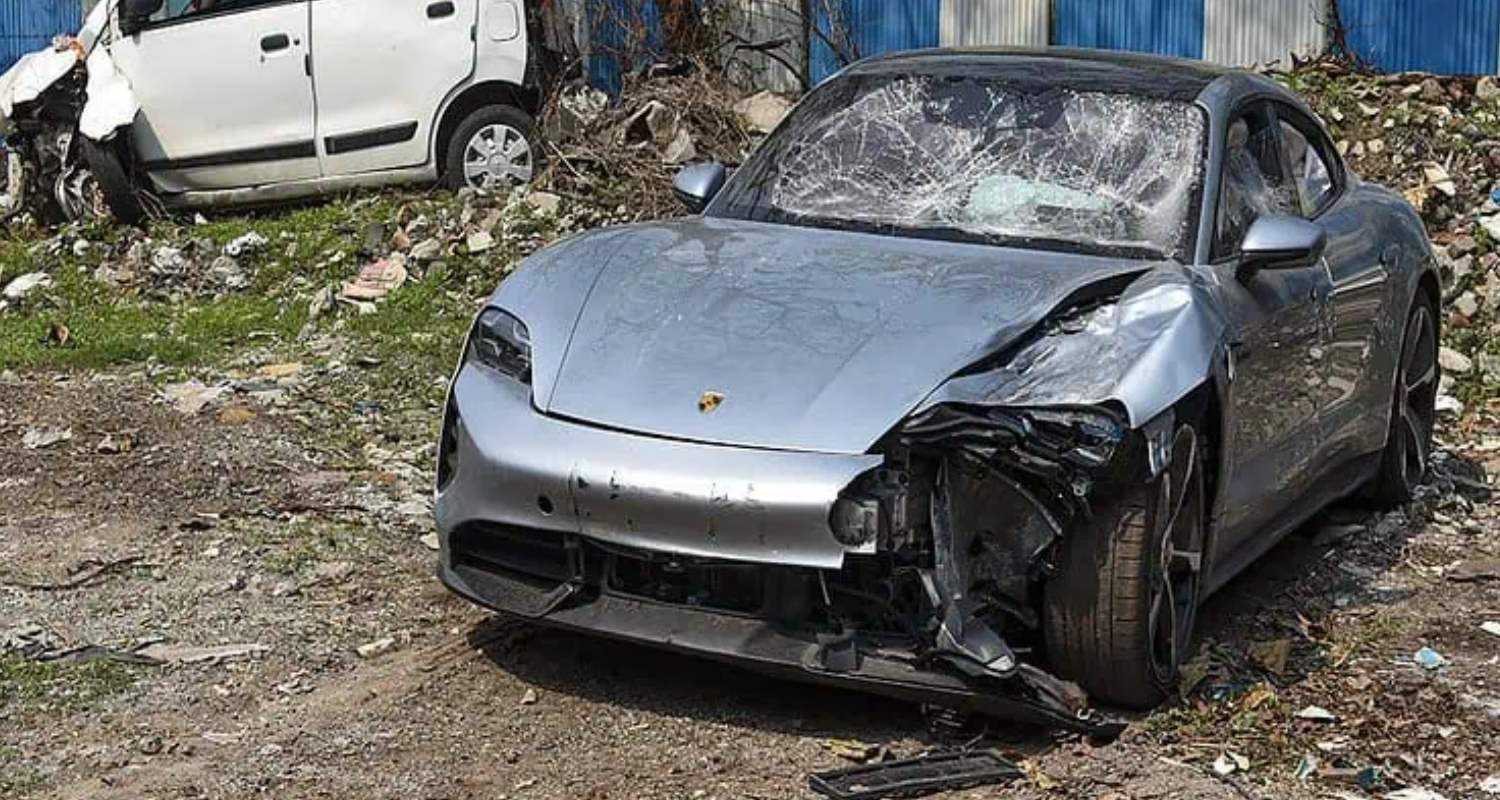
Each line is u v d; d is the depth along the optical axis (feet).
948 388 17.08
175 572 22.34
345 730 17.71
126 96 43.50
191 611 20.98
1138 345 17.79
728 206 21.89
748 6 52.19
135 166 44.37
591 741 17.51
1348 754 17.54
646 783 16.56
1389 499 26.00
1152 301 18.39
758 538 16.72
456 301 38.24
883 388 17.12
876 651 17.07
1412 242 25.61
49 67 44.47
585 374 18.06
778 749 17.37
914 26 52.08
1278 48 48.88
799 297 18.56
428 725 17.84
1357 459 24.48
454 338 35.35
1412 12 47.62
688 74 48.11
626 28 50.85
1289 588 22.76
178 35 43.91
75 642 19.97
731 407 17.25
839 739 17.58
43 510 24.91
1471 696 19.10
